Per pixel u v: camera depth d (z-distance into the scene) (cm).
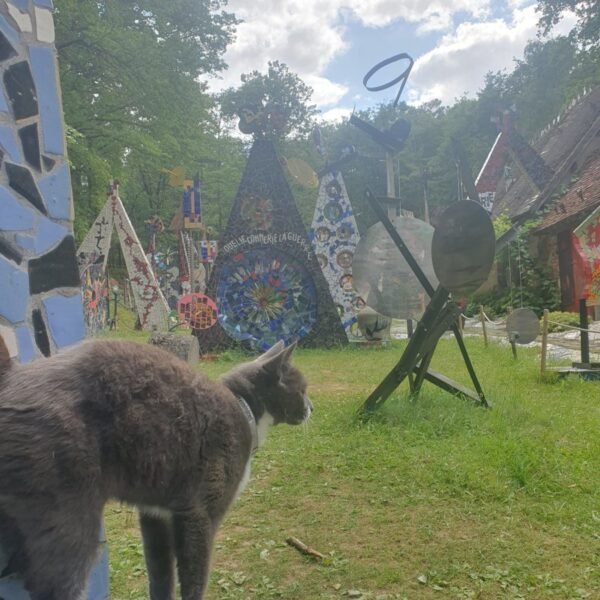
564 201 2259
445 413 763
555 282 2295
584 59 3612
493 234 726
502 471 560
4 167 306
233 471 304
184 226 2377
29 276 314
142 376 262
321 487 544
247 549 430
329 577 389
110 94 2570
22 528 225
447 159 5369
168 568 331
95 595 322
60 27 2255
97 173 2373
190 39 2739
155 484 262
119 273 3694
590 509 481
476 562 404
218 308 1622
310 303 1664
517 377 1085
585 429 703
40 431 223
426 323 775
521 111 4672
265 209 1661
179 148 2816
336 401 892
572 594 361
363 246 941
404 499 511
